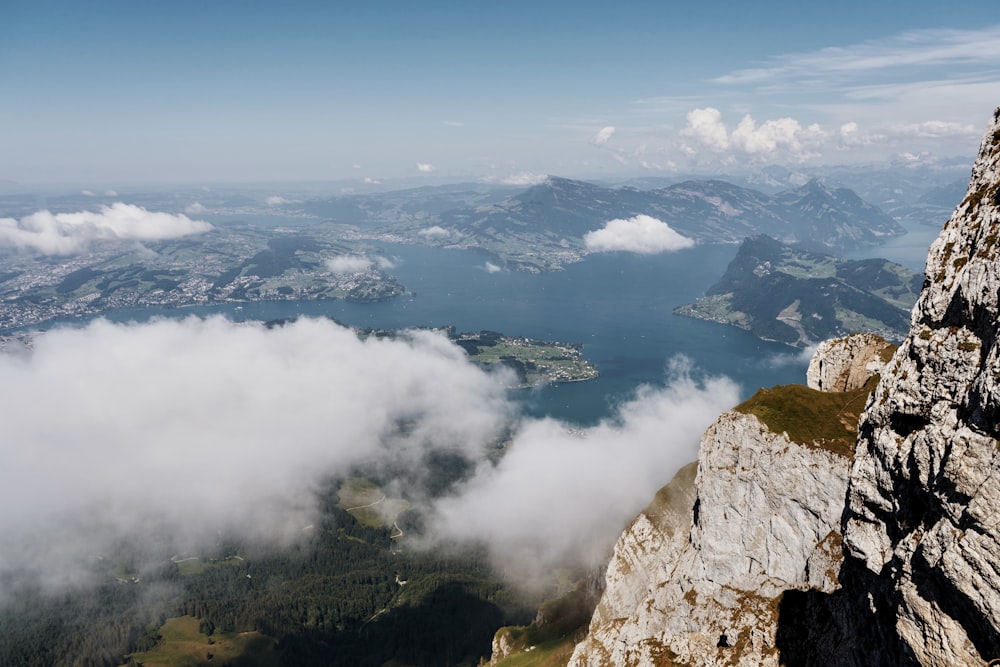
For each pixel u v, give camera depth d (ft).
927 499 108.58
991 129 126.31
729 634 236.63
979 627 92.58
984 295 105.29
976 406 98.53
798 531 239.91
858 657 136.56
